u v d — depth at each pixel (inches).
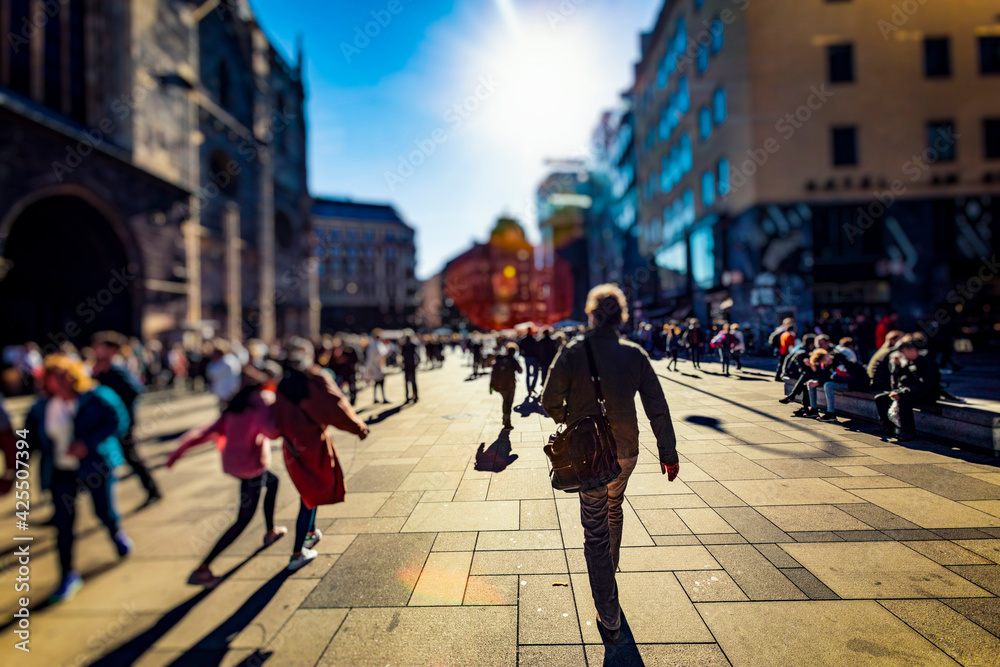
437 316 3469.5
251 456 117.4
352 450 236.4
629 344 93.6
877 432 221.5
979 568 103.2
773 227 728.3
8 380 514.3
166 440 295.9
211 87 973.8
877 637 83.2
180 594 105.5
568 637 87.2
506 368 269.1
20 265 642.8
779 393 339.3
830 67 732.7
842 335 556.7
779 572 105.2
